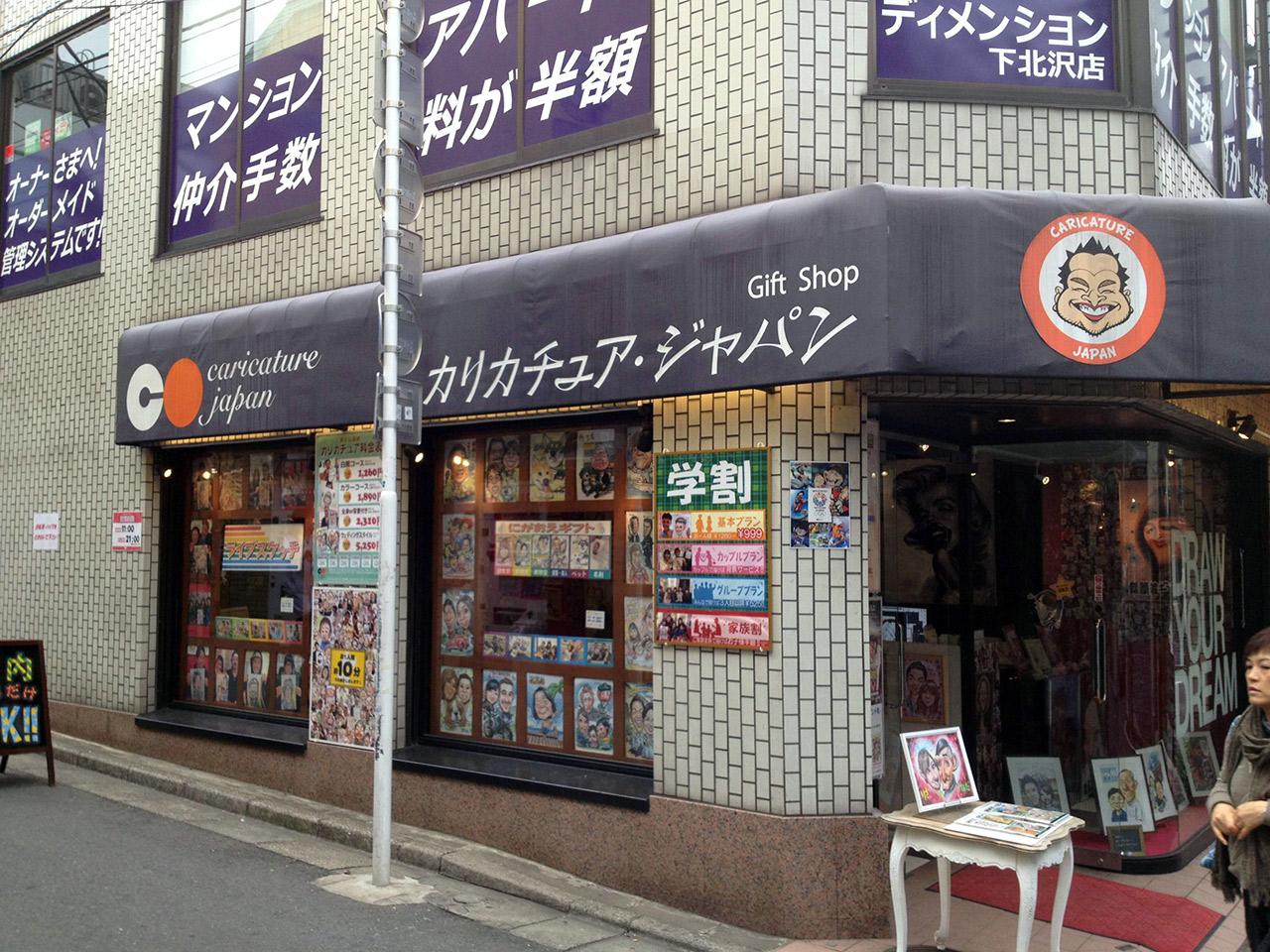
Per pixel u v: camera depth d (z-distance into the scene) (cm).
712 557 562
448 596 747
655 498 590
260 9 873
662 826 563
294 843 666
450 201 714
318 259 795
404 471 743
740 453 555
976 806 496
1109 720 682
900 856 475
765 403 549
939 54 575
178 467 929
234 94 887
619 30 645
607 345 585
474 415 652
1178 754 689
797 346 514
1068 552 706
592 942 516
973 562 727
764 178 563
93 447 955
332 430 772
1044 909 569
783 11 562
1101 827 660
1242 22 823
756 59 571
